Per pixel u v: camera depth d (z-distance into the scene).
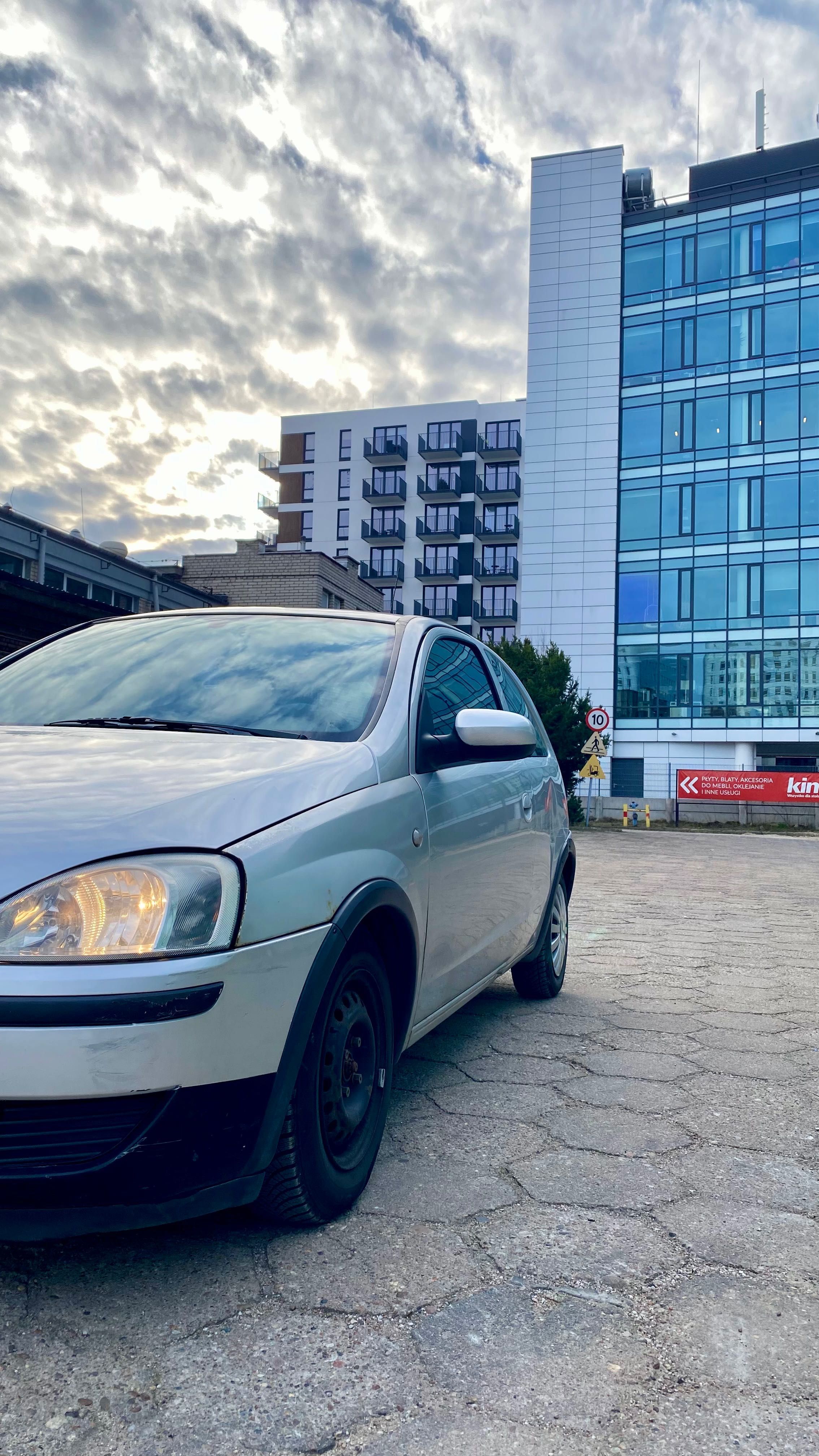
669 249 37.84
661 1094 3.10
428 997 2.71
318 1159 2.00
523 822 3.69
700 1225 2.19
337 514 60.88
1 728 2.48
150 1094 1.65
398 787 2.48
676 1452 1.44
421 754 2.69
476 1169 2.47
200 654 2.94
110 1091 1.61
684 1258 2.03
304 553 26.08
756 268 36.44
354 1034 2.25
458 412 59.16
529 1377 1.60
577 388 38.66
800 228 35.84
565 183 39.41
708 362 36.94
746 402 36.31
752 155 36.69
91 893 1.68
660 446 37.50
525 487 38.97
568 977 5.11
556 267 39.28
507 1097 3.04
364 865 2.16
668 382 37.50
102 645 3.13
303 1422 1.47
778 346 35.97
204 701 2.67
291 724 2.55
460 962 2.97
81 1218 1.63
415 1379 1.59
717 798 26.03
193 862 1.77
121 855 1.73
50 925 1.64
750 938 6.65
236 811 1.93
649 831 23.48
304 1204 2.00
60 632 3.40
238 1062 1.75
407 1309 1.79
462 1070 3.33
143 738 2.35
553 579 38.44
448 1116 2.86
